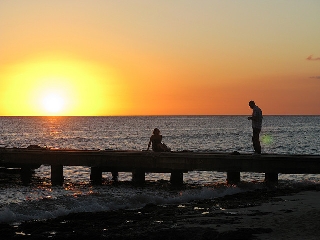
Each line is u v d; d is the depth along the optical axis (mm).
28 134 124750
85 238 13094
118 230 14023
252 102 26500
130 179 32344
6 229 14445
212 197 21703
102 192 24156
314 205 17812
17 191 25844
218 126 193625
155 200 20109
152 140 28719
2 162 29969
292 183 25656
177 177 27125
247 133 122625
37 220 16266
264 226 13914
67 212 17422
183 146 73000
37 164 30500
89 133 129375
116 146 74750
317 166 24781
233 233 12812
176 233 13219
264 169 25438
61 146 75625
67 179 32594
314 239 12297
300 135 107000
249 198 20266
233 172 26312
